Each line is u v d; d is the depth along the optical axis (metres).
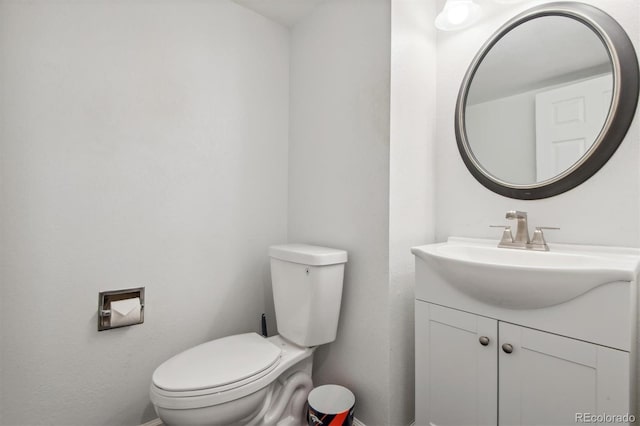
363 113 1.39
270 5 1.69
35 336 1.12
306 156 1.74
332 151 1.56
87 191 1.23
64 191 1.18
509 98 1.26
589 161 1.06
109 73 1.28
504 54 1.29
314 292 1.31
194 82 1.52
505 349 0.89
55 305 1.16
